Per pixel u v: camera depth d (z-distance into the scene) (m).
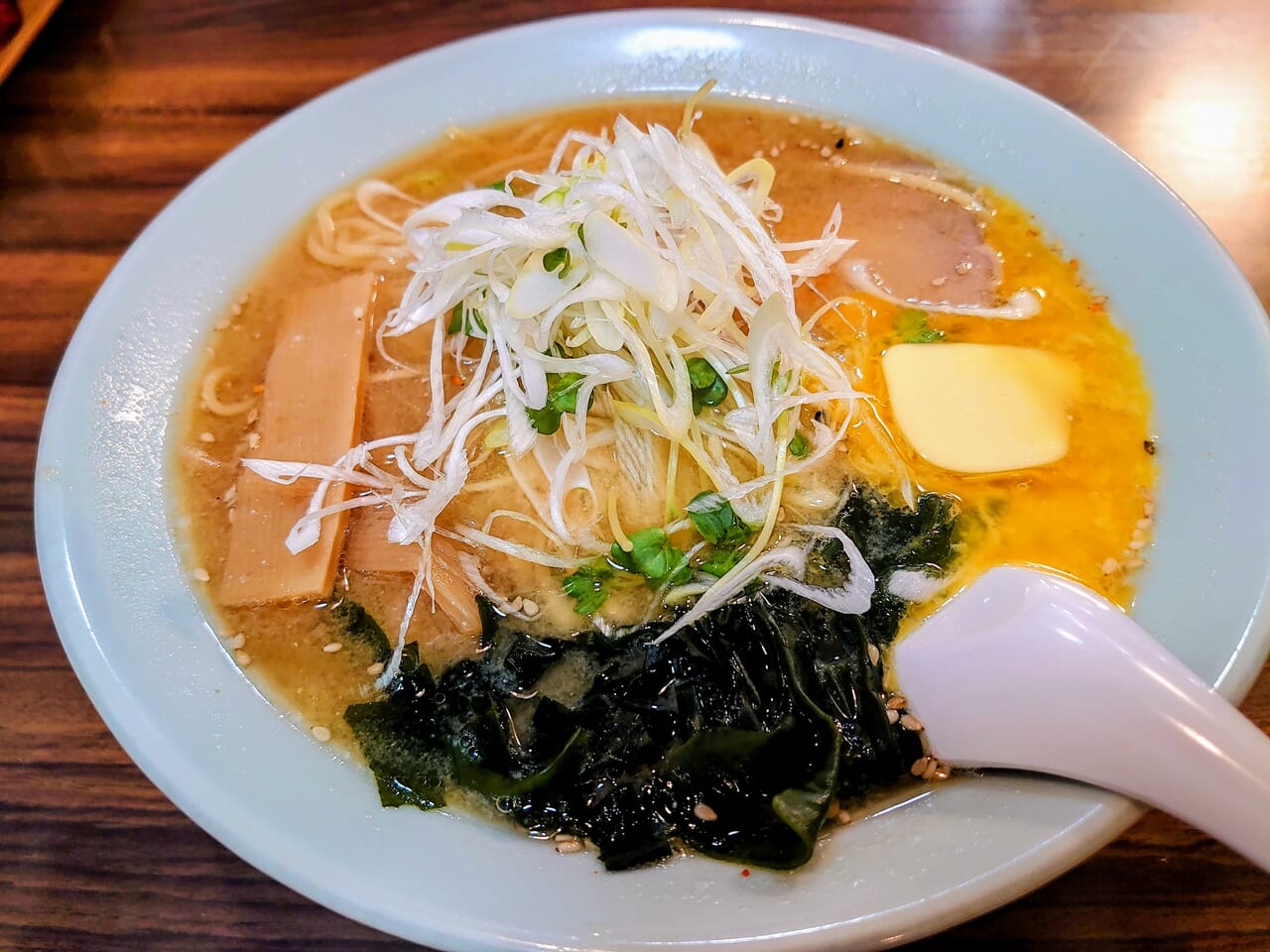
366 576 0.21
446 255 0.22
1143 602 0.19
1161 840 0.18
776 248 0.22
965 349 0.22
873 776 0.18
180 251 0.24
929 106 0.26
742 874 0.16
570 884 0.16
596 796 0.18
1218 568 0.18
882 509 0.21
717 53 0.27
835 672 0.19
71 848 0.18
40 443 0.20
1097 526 0.20
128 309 0.22
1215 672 0.17
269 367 0.23
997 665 0.17
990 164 0.25
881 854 0.16
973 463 0.21
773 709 0.19
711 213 0.21
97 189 0.27
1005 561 0.20
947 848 0.16
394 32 0.31
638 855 0.17
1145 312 0.22
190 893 0.18
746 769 0.17
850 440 0.22
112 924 0.17
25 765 0.19
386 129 0.27
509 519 0.21
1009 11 0.30
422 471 0.22
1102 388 0.22
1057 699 0.17
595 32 0.27
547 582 0.21
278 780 0.17
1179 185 0.26
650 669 0.19
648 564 0.20
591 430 0.22
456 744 0.18
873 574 0.20
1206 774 0.15
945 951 0.17
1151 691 0.16
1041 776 0.17
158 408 0.22
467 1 0.32
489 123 0.28
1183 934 0.17
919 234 0.25
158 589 0.20
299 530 0.20
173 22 0.32
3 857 0.18
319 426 0.22
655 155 0.21
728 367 0.21
